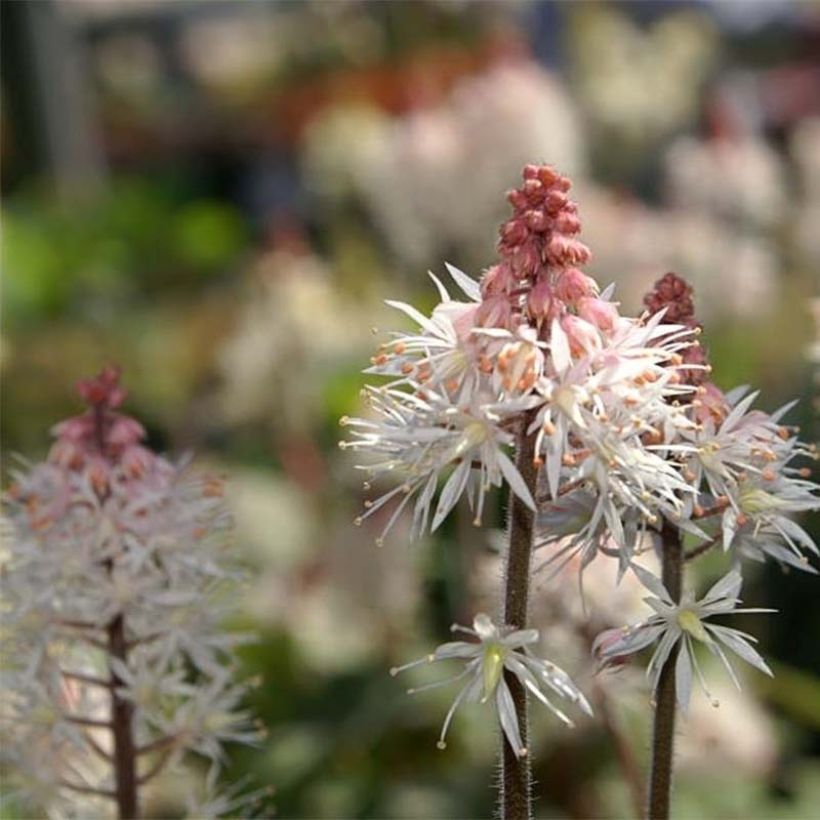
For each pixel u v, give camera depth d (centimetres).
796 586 55
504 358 23
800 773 50
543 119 68
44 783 30
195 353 82
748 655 24
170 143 133
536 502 24
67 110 121
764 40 129
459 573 52
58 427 30
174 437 79
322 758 52
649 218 72
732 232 77
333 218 85
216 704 31
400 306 24
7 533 30
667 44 101
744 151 78
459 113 69
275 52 126
